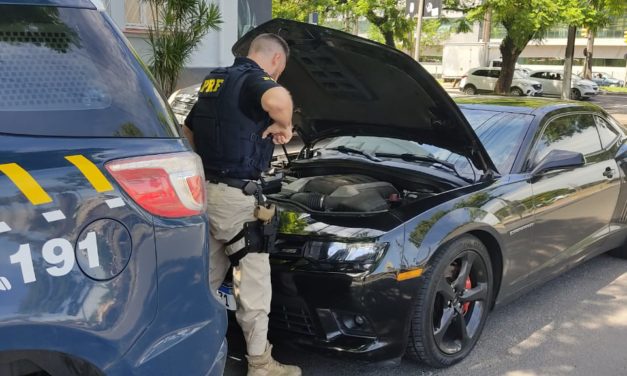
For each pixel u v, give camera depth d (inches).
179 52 367.6
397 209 124.8
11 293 60.9
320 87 149.9
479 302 136.6
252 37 129.8
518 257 145.3
